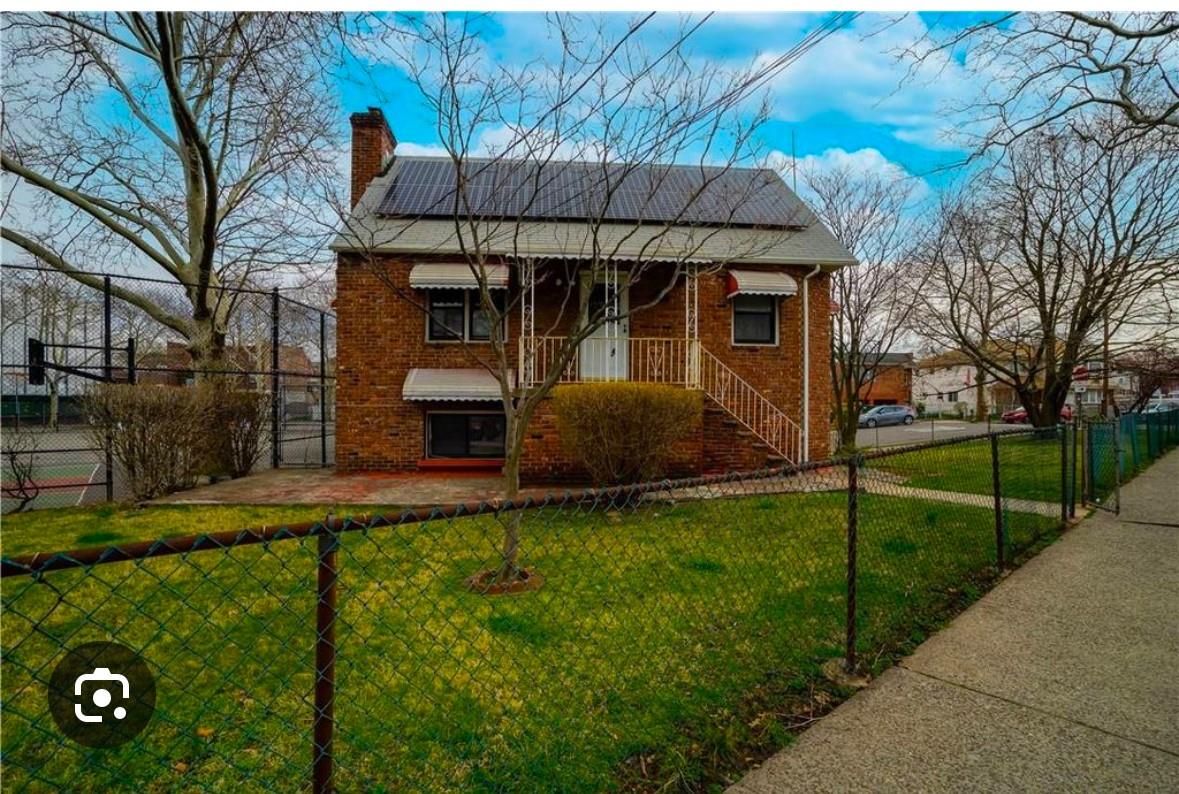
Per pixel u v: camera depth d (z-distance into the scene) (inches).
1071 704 118.8
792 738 107.2
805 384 478.6
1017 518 273.1
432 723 111.0
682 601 171.6
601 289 462.9
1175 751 103.0
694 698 119.2
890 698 121.3
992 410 1723.7
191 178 527.5
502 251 384.5
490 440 462.3
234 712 114.8
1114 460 349.7
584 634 148.9
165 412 348.8
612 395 340.2
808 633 150.5
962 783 94.4
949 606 172.9
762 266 474.3
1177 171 464.1
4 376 442.0
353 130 521.0
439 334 452.8
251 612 163.8
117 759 100.9
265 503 330.6
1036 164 574.2
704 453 422.0
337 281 445.4
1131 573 203.0
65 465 439.5
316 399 1094.4
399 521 77.5
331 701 75.9
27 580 192.2
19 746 103.0
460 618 160.1
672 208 475.8
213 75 455.8
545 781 94.4
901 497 303.7
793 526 259.1
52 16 375.9
